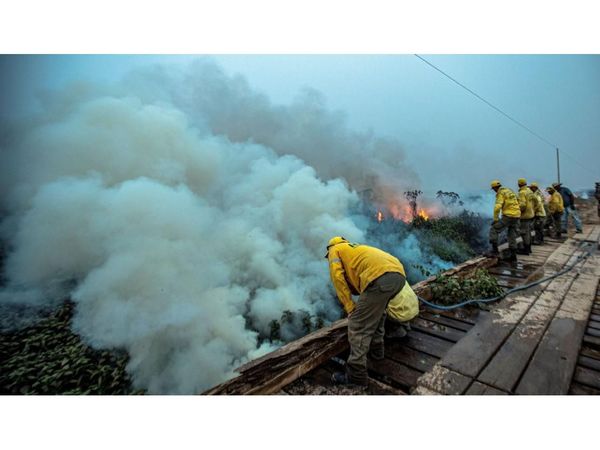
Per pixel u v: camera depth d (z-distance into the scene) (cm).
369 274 240
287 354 271
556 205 948
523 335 316
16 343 563
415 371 266
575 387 241
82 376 518
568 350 284
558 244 844
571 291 445
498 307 394
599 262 621
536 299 418
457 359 275
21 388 469
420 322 363
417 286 432
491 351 287
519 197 723
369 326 243
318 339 294
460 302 410
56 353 543
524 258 682
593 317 366
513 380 245
